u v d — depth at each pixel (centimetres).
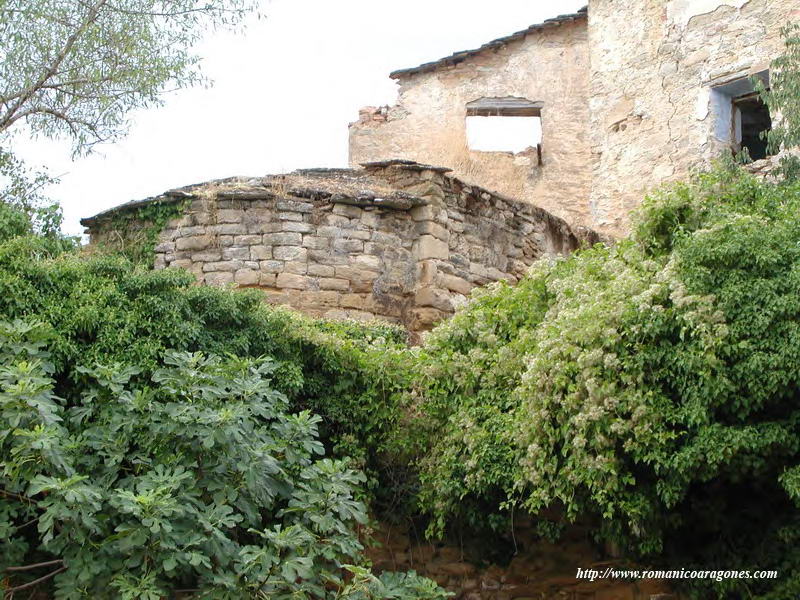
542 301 1112
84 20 1325
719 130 1772
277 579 860
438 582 1066
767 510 963
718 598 968
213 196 1456
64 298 999
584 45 2047
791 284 892
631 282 966
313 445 946
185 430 880
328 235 1465
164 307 1021
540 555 1062
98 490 840
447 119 2059
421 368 1094
